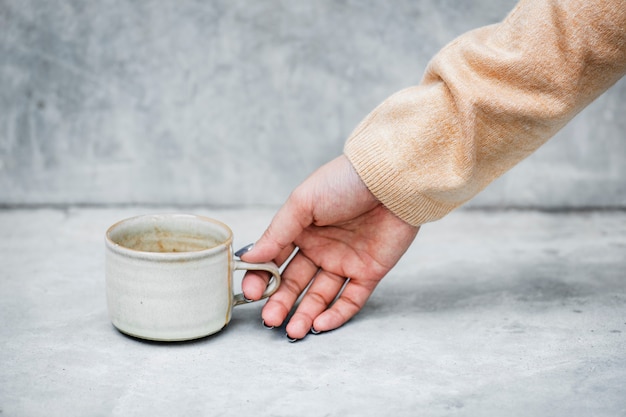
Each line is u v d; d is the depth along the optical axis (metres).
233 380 0.70
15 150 1.12
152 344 0.75
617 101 1.12
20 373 0.70
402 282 0.89
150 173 1.14
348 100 1.13
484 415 0.66
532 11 0.71
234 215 1.11
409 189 0.74
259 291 0.75
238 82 1.12
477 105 0.71
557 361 0.73
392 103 0.74
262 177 1.14
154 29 1.11
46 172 1.13
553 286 0.88
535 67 0.71
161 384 0.69
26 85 1.11
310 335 0.77
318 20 1.11
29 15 1.09
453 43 0.75
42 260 0.93
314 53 1.12
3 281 0.87
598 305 0.84
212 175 1.14
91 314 0.80
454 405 0.67
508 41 0.72
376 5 1.11
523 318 0.81
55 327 0.77
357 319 0.81
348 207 0.75
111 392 0.68
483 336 0.77
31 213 1.10
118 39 1.11
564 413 0.66
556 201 1.15
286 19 1.11
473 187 0.75
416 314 0.82
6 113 1.11
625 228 1.07
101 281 0.88
